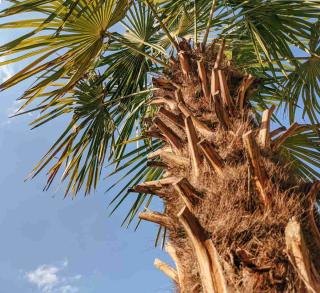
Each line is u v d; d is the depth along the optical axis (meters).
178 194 2.26
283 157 2.33
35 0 2.86
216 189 2.05
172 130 2.58
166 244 2.20
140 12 4.17
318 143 4.07
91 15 3.18
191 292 1.90
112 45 4.14
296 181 2.16
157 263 2.28
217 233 1.89
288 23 3.80
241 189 2.00
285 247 1.79
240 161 2.15
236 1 4.14
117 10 3.28
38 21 3.02
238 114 2.57
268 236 1.84
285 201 1.95
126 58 4.20
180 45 3.38
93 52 3.42
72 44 3.26
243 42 4.02
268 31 3.84
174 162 2.43
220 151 2.28
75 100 4.02
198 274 1.91
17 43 2.66
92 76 4.14
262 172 2.01
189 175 2.32
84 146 4.09
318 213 2.05
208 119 2.60
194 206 2.06
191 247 2.00
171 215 2.25
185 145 2.52
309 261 1.67
